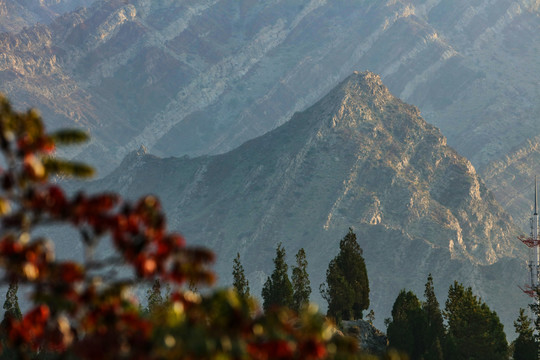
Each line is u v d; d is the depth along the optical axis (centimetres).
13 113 1130
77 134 1171
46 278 1135
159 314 1204
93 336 1138
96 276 1159
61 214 1137
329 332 1217
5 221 1126
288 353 1141
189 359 1115
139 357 1125
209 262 1175
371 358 1326
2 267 1111
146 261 1138
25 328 1170
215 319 1164
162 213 1160
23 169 1123
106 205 1141
